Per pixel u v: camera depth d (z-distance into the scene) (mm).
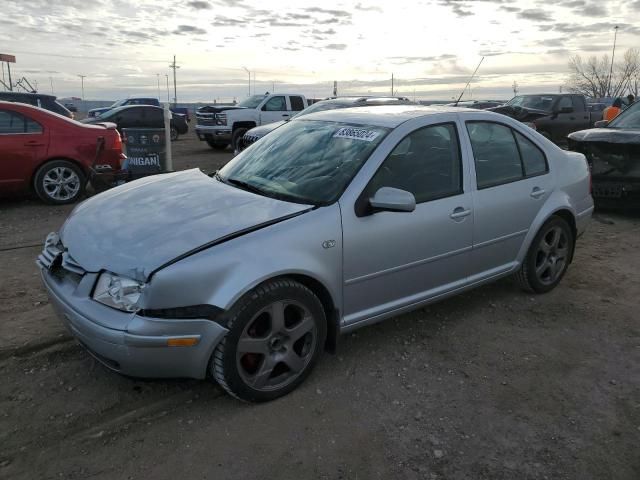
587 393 3375
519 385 3451
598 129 8281
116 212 3373
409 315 4422
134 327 2727
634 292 5012
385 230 3486
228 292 2854
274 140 4270
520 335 4125
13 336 3906
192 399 3229
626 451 2854
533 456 2807
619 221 7785
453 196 3902
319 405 3186
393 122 3820
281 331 3104
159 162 9438
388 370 3584
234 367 2959
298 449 2814
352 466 2709
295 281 3143
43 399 3191
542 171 4641
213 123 17391
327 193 3398
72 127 8461
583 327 4277
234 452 2783
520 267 4656
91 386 3332
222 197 3459
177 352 2814
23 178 8188
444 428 3014
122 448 2801
